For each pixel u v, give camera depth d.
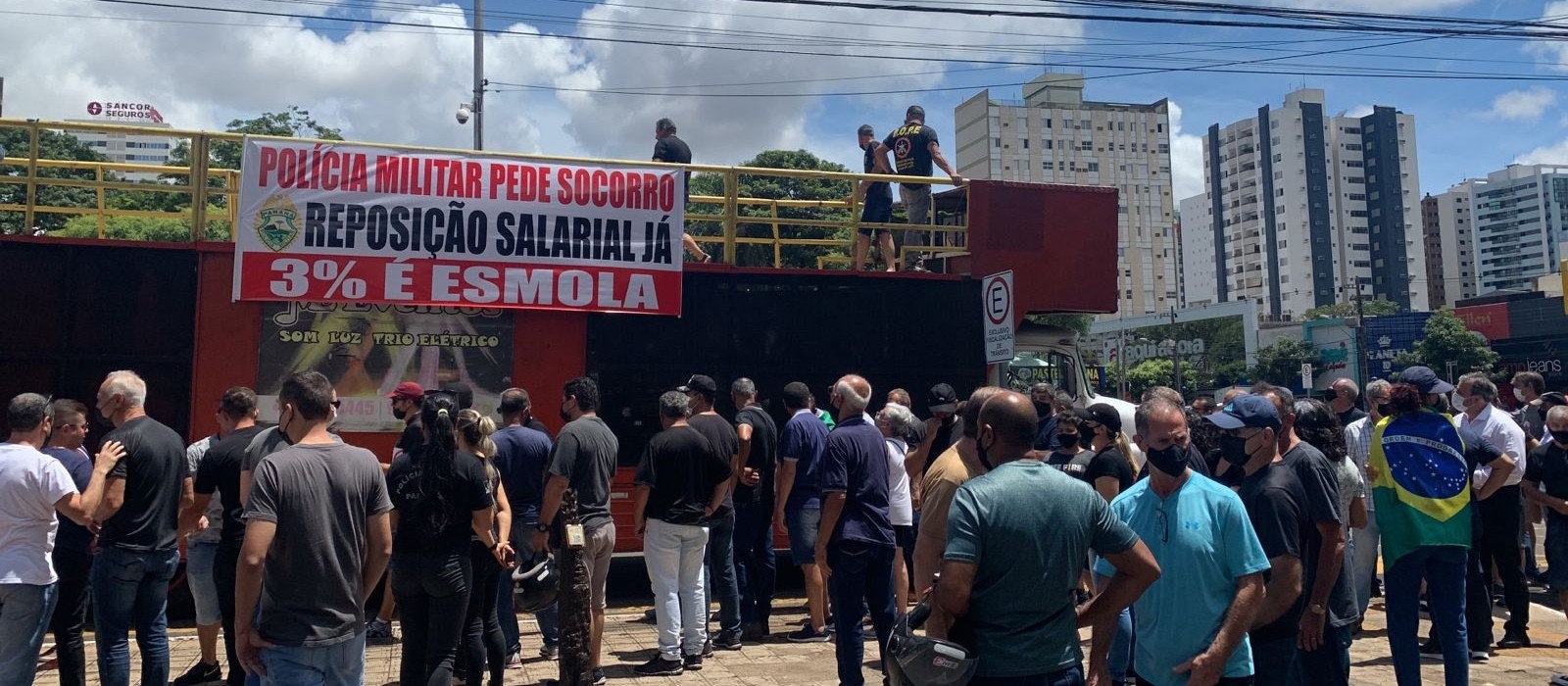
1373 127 141.50
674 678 6.70
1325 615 4.66
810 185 25.98
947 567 3.30
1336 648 4.98
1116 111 126.38
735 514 7.91
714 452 6.97
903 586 7.37
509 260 8.88
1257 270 146.12
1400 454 5.87
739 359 9.41
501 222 8.88
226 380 8.26
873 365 9.75
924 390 9.84
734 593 7.54
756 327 9.50
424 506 5.05
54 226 19.64
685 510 6.81
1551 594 9.90
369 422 8.52
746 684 6.57
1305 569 4.64
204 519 6.39
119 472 5.31
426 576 5.04
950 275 10.09
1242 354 77.88
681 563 6.92
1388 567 5.96
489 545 5.40
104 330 8.03
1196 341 80.25
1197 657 3.81
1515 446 7.76
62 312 7.96
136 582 5.49
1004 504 3.34
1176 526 3.94
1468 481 5.83
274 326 8.40
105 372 8.01
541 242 8.96
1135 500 4.15
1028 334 12.02
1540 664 7.23
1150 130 127.31
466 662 5.68
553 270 8.96
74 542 5.48
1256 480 4.32
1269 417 4.32
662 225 9.29
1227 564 3.87
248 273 8.28
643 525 6.86
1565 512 7.70
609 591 9.90
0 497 4.92
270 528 3.94
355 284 8.50
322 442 4.24
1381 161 140.62
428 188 8.74
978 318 10.12
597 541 6.29
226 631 5.94
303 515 4.02
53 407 5.82
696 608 6.92
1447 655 5.80
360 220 8.56
